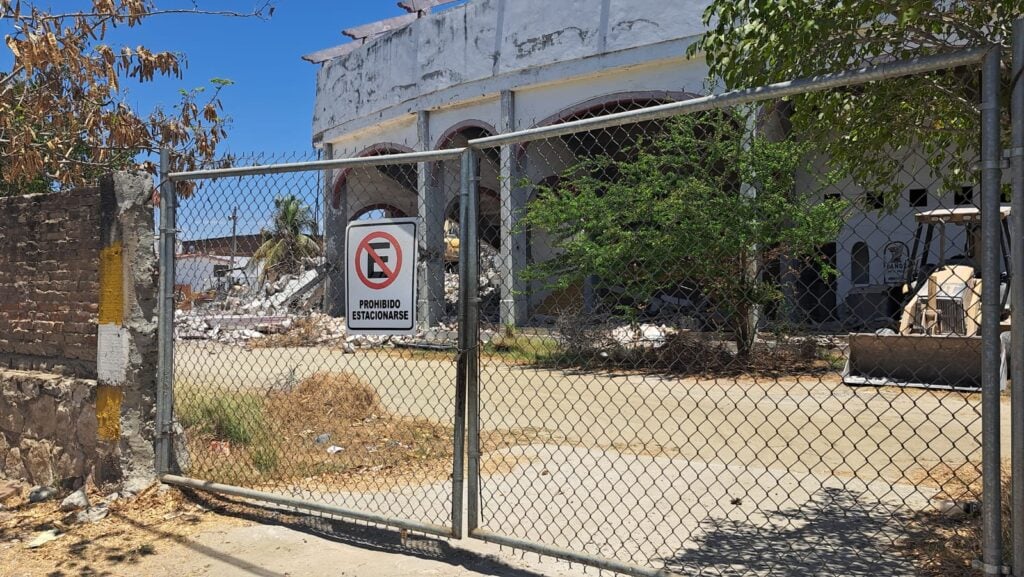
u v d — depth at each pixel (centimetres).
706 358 1131
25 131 734
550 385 1177
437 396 1112
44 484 631
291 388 1030
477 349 434
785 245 1268
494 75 2138
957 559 406
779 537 462
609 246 1312
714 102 356
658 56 1844
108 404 574
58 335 629
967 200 450
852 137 479
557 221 1484
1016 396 295
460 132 2373
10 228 672
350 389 978
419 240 456
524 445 774
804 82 336
